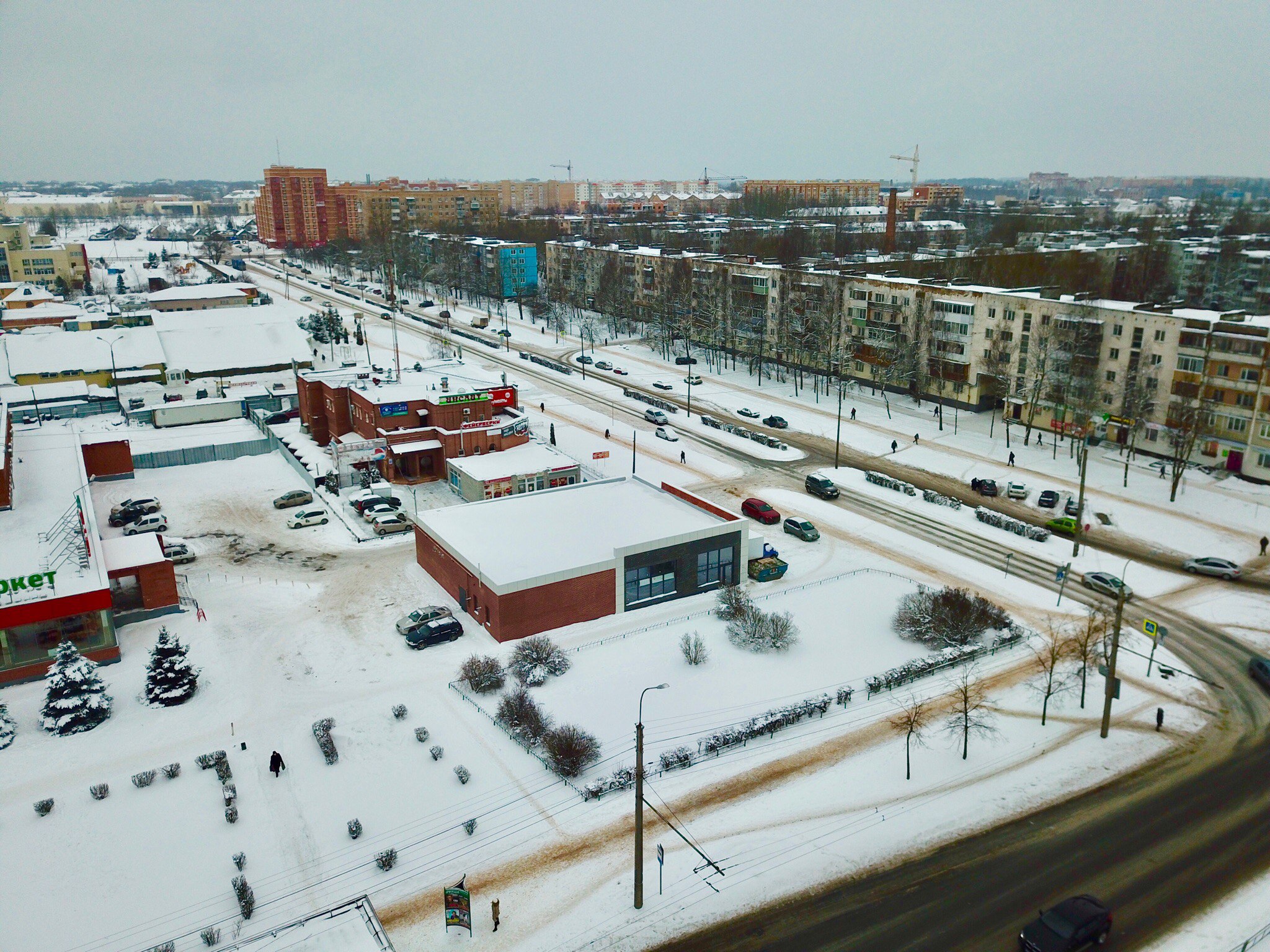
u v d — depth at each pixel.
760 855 39.28
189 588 66.38
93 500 86.00
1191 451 83.62
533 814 41.94
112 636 55.66
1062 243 181.12
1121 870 38.28
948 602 59.06
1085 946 33.59
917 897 36.81
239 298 192.38
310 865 38.72
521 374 137.75
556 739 45.16
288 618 61.53
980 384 111.50
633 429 108.12
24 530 62.47
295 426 109.38
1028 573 69.31
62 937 34.88
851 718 49.84
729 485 89.25
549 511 70.75
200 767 45.22
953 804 42.69
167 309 185.88
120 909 36.25
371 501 81.56
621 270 178.75
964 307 110.81
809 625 60.56
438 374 106.31
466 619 61.25
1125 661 56.53
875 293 123.31
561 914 36.03
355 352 153.88
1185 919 35.53
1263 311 144.12
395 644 57.81
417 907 36.41
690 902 36.59
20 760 46.06
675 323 154.25
